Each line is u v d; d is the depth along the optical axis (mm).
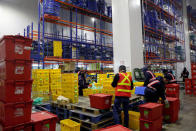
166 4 16078
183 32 18266
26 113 2932
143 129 4262
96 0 15031
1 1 14539
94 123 4359
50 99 7062
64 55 12359
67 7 13250
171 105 5453
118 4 8656
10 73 2816
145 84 5473
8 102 2764
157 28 13820
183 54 17781
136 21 8734
